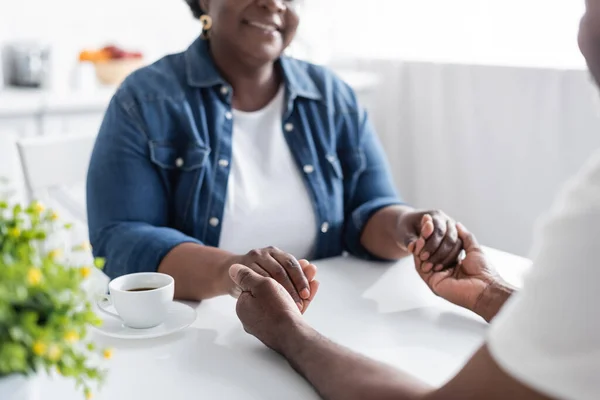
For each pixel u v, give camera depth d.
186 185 1.54
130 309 1.04
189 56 1.62
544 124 2.38
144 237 1.38
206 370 0.95
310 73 1.73
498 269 1.35
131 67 2.83
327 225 1.64
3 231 0.69
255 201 1.58
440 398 0.69
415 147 2.90
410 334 1.08
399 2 2.88
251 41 1.55
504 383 0.62
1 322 0.62
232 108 1.62
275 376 0.93
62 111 2.46
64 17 2.96
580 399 0.57
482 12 2.56
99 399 0.86
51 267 0.67
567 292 0.59
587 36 0.68
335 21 3.14
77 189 2.05
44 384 0.89
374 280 1.34
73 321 0.68
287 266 1.15
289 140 1.64
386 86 2.99
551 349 0.59
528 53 2.44
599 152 0.65
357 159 1.71
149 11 3.15
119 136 1.51
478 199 2.67
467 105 2.64
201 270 1.25
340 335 1.07
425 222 1.30
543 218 0.66
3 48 2.78
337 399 0.83
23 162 1.59
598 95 0.71
